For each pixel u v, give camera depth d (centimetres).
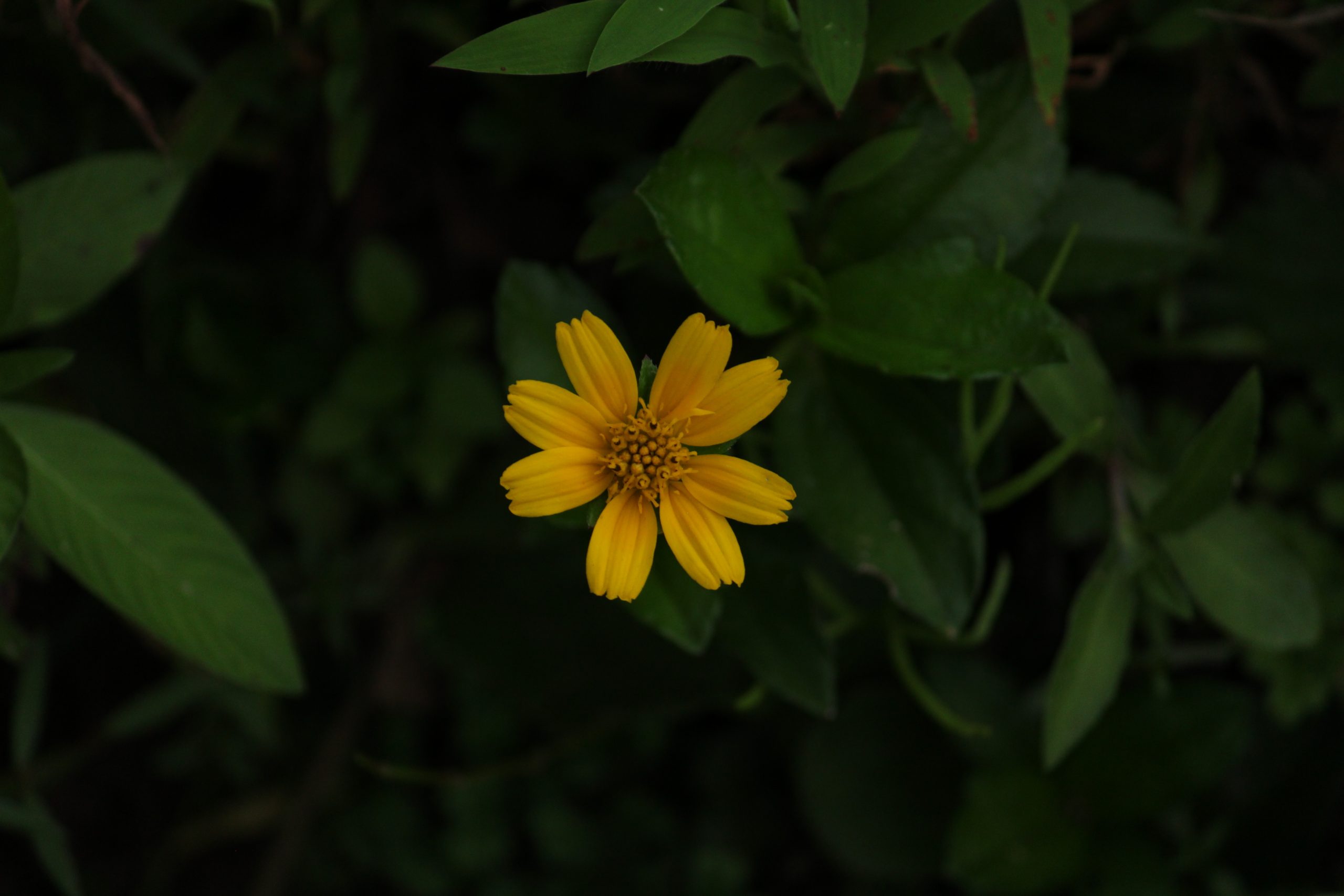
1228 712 32
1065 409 28
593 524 25
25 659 31
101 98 32
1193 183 31
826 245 27
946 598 27
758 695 29
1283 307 33
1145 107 31
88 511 27
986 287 26
